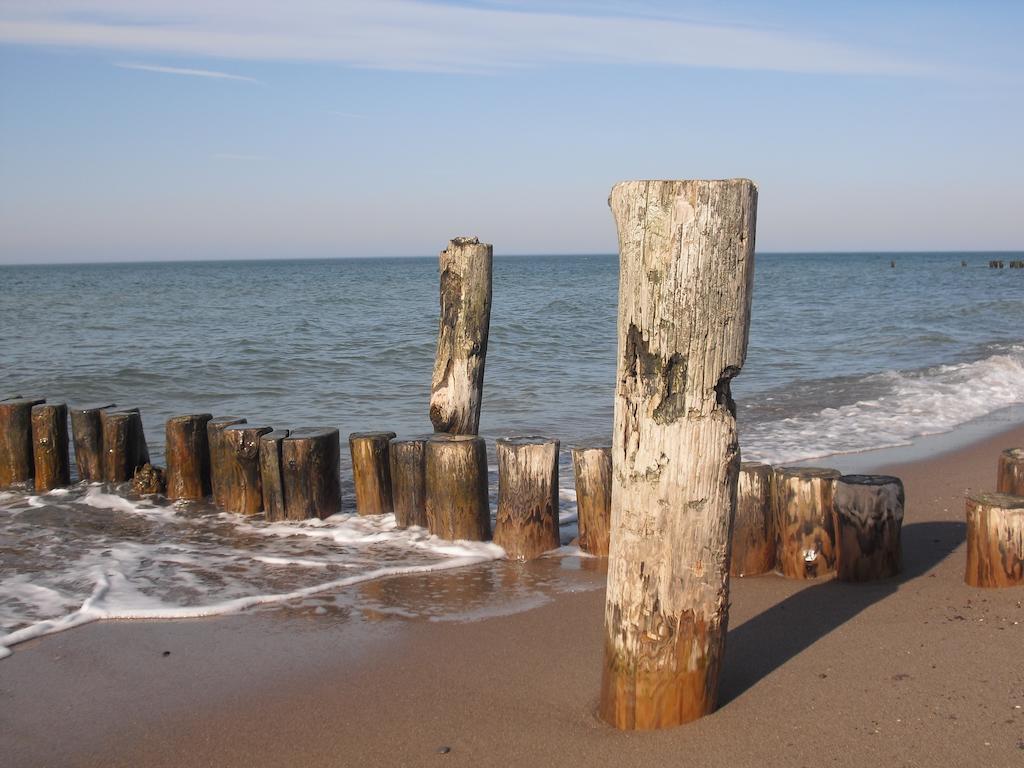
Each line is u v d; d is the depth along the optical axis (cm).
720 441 389
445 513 775
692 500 393
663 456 389
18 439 989
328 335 2691
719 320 376
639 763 390
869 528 620
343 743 439
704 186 367
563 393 1705
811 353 2342
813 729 409
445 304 820
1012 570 582
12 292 5731
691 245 369
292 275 10394
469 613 617
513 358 2238
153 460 1162
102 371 1908
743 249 374
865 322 3141
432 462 773
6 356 2197
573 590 659
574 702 464
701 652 411
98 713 483
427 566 718
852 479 643
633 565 404
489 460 1141
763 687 455
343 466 1112
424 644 562
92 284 7488
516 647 552
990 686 441
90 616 620
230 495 891
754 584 637
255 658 550
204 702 492
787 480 651
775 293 5162
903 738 398
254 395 1680
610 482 739
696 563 400
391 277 9006
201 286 6856
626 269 386
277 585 685
